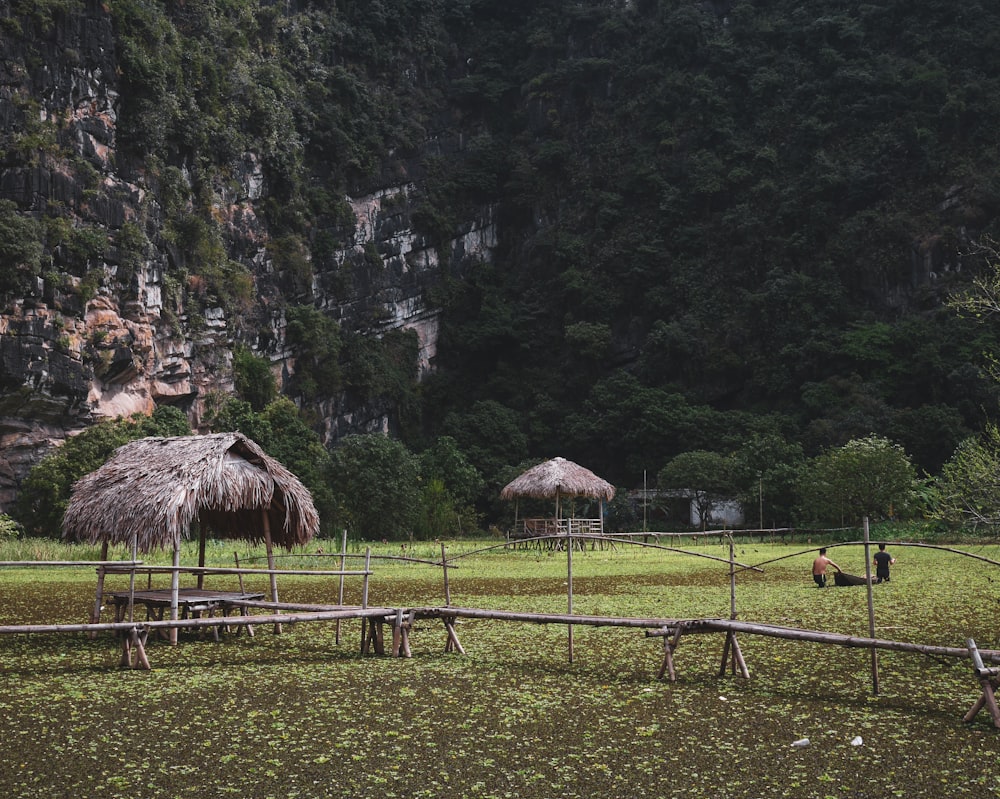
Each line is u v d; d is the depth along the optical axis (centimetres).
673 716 820
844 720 805
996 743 733
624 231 7975
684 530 5878
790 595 1806
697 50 8175
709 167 7756
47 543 3406
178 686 948
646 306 7750
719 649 1163
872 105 7519
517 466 6612
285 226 6656
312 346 6669
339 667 1052
